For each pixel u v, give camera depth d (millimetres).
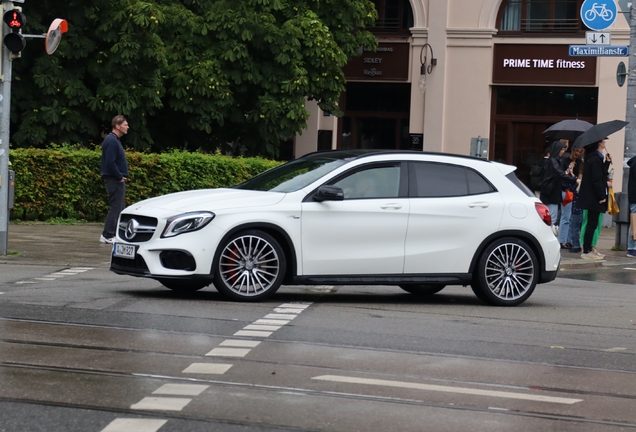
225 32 27469
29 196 21297
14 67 25531
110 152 17375
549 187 19797
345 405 6383
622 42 31047
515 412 6402
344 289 13305
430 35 32562
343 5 29812
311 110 33594
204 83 26875
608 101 31125
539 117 32125
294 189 11258
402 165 11688
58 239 18000
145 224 10867
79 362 7371
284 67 28188
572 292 13977
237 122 29047
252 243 10891
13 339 8188
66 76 25734
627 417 6430
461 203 11734
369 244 11281
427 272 11539
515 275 12039
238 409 6168
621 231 21000
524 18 31984
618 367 8164
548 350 8789
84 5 25766
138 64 25922
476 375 7504
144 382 6805
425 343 8781
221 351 7977
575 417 6355
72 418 5828
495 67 32219
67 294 11070
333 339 8750
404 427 5898
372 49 30703
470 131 32469
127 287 12016
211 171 23156
